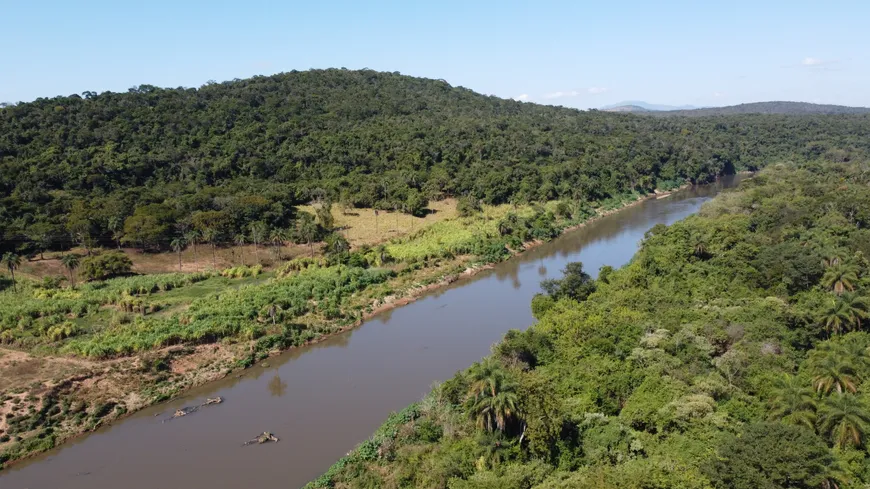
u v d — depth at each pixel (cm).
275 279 11450
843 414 4484
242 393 7400
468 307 10494
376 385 7494
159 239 13325
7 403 6656
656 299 8319
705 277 9425
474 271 12675
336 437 6259
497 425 5162
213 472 5706
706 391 5469
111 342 8006
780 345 6506
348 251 13125
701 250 10419
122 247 13462
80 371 7350
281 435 6344
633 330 7044
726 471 4078
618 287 9181
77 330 8638
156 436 6431
